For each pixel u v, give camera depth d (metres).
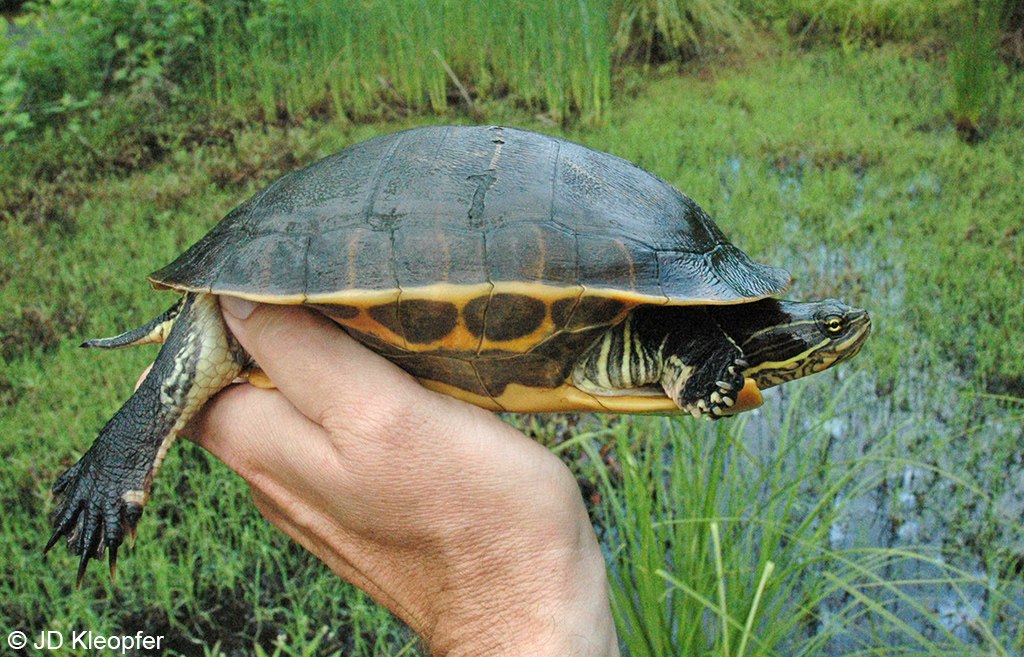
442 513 0.25
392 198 0.28
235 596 0.51
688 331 0.28
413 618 0.27
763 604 0.42
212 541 0.52
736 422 0.52
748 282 0.29
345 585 0.51
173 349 0.29
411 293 0.26
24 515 0.54
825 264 0.77
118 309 0.73
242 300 0.28
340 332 0.27
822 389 0.64
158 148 1.03
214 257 0.29
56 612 0.49
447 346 0.27
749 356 0.31
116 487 0.29
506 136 0.29
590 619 0.25
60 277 0.77
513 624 0.25
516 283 0.26
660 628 0.41
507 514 0.25
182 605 0.51
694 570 0.43
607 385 0.28
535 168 0.28
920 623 0.47
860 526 0.52
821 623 0.48
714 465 0.42
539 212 0.28
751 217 0.81
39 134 1.04
